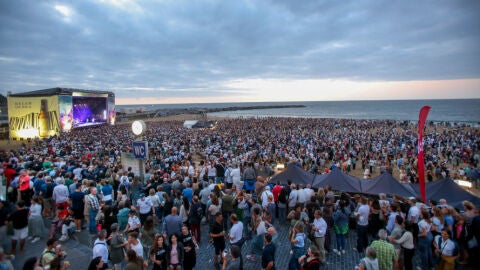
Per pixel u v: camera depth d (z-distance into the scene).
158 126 56.69
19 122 37.97
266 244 5.54
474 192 15.00
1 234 7.80
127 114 95.12
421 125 9.02
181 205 8.21
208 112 161.25
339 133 40.25
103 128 46.34
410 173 15.70
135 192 11.38
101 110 49.19
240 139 32.78
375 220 7.86
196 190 9.68
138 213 8.17
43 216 9.56
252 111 183.75
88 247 7.58
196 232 7.81
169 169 14.04
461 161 22.69
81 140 31.56
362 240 7.47
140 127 12.38
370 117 107.44
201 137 35.19
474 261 6.23
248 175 11.73
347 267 6.80
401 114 125.56
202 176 11.75
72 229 8.16
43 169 12.65
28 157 17.09
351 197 9.63
